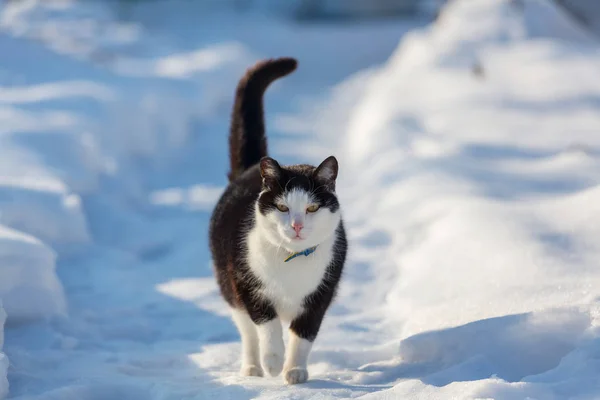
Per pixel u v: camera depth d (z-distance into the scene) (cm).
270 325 395
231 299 424
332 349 441
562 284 443
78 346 461
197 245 691
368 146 1000
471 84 1221
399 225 699
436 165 821
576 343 374
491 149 895
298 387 371
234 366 434
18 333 464
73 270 616
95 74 1344
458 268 533
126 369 417
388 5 3144
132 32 2020
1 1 1967
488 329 402
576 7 1817
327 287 396
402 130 1008
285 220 374
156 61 1709
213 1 3200
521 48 1362
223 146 1176
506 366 389
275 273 385
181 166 1058
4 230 507
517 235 541
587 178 746
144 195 884
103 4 2712
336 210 388
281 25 2956
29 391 369
